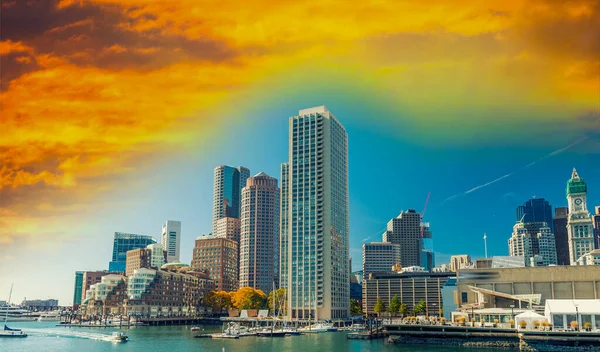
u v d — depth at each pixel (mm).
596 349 175000
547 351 180625
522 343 185500
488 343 197250
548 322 189875
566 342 179000
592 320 187125
